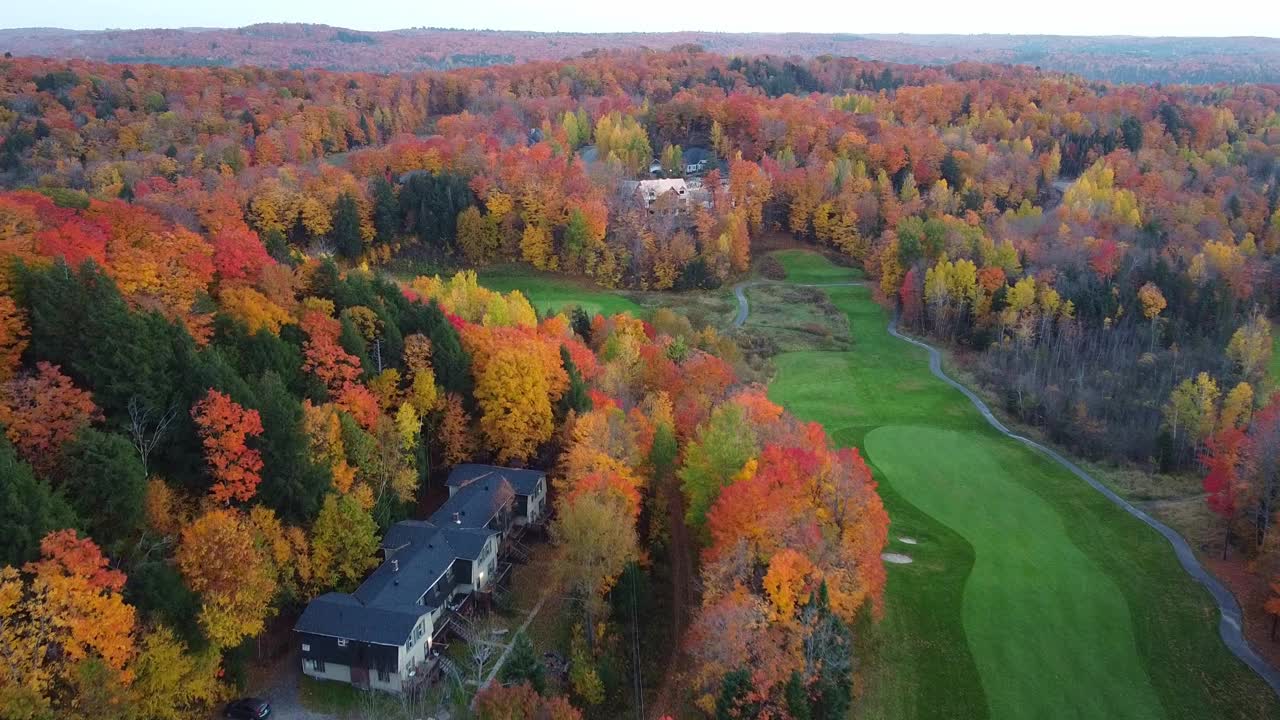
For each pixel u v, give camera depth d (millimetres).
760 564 49000
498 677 47250
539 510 64125
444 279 133625
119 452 43375
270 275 64250
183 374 50812
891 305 132500
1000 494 72438
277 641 49844
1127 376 101750
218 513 45406
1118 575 60188
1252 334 103688
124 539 43812
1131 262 123312
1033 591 57594
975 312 118250
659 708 48062
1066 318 113250
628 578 53281
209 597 43594
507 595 55906
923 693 48188
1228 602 57188
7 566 36688
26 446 43562
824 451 59031
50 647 37812
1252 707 47656
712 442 58344
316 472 51531
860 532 52156
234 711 44312
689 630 50625
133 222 69875
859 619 52531
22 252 53812
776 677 42375
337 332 62406
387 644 46125
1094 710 47250
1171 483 77250
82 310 49906
